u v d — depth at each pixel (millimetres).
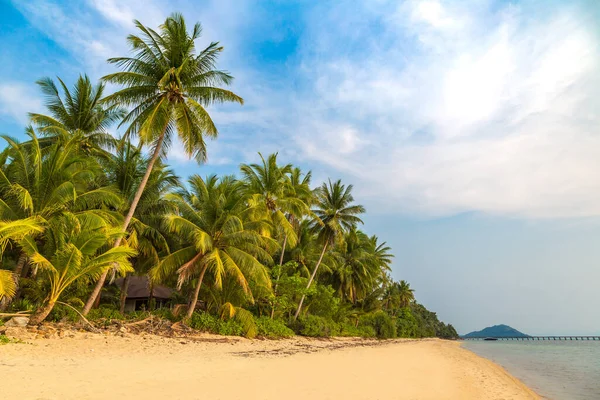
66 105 24562
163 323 20141
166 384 8430
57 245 15469
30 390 6953
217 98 20500
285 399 7859
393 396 9156
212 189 24844
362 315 53594
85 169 19266
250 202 24172
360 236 50094
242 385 8961
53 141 23469
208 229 22219
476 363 24375
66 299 18641
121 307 24781
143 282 34000
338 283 45219
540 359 35812
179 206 22609
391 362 17688
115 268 17594
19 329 13500
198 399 7281
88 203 18828
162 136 19906
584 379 19734
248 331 22984
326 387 9508
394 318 72125
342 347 25828
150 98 20078
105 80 18938
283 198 29281
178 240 26281
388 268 54594
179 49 19766
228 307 23203
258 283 22578
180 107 19562
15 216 16344
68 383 7742
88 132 25156
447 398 9883
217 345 18250
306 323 31297
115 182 22125
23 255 17422
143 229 22844
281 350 19234
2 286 12617
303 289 29688
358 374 12375
